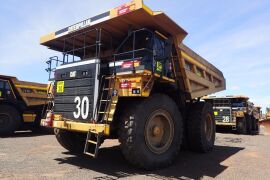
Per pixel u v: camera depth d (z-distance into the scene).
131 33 5.96
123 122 5.18
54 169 5.29
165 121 5.83
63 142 6.72
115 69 5.49
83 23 6.21
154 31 6.09
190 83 7.52
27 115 12.57
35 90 12.84
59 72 6.43
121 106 5.57
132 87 5.13
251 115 18.88
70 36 6.65
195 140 7.54
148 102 5.36
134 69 5.10
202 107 7.72
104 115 5.32
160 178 4.87
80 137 6.93
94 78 5.61
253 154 7.67
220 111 16.73
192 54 7.60
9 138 10.51
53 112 6.45
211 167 5.88
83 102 5.72
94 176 4.85
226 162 6.45
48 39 6.98
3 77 11.84
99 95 5.56
